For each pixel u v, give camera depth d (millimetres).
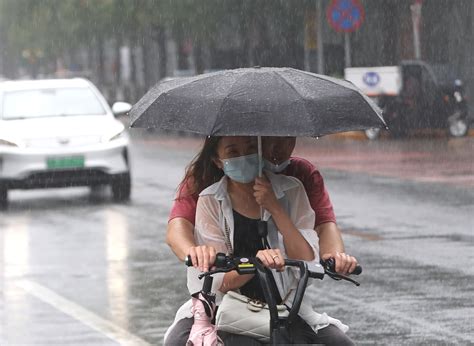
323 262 9930
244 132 9367
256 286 10086
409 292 21094
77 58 166125
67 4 103062
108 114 38719
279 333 9617
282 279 9992
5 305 20969
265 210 10117
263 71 9719
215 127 9367
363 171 45594
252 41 84625
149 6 86812
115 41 117750
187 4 82938
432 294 20844
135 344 17641
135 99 118750
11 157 36438
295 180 10250
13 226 32500
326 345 10305
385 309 19688
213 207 10172
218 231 10164
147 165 52375
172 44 123562
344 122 9500
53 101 38781
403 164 48031
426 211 32594
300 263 9641
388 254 25266
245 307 9953
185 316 10508
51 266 25281
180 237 10148
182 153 60281
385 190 38406
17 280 23625
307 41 77938
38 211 35938
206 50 100875
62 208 36469
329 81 9734
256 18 81438
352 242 27109
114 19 95500
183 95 9703
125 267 24891
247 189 10180
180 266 24859
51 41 121000
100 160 37125
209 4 82000
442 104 62625
